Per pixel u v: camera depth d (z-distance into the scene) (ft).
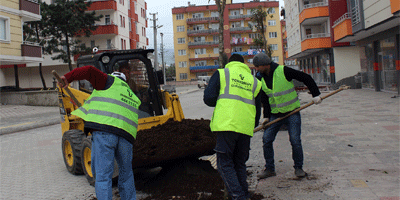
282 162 17.49
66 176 18.76
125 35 143.23
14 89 92.99
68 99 20.34
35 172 20.13
